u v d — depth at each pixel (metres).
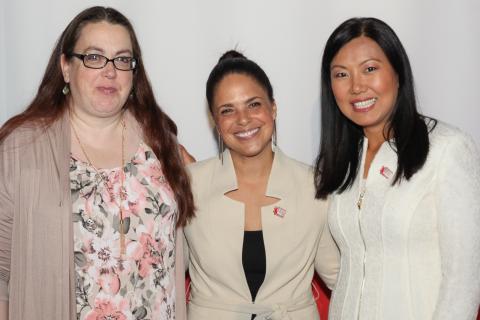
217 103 2.00
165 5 2.57
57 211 1.73
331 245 2.13
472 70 2.61
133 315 1.79
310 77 2.60
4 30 2.54
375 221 1.78
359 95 1.81
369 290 1.80
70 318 1.72
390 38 1.80
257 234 2.04
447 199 1.65
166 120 2.06
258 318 1.99
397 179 1.75
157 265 1.85
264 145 2.01
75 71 1.79
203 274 2.08
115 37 1.80
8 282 1.84
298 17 2.58
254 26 2.59
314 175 2.07
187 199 2.01
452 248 1.64
